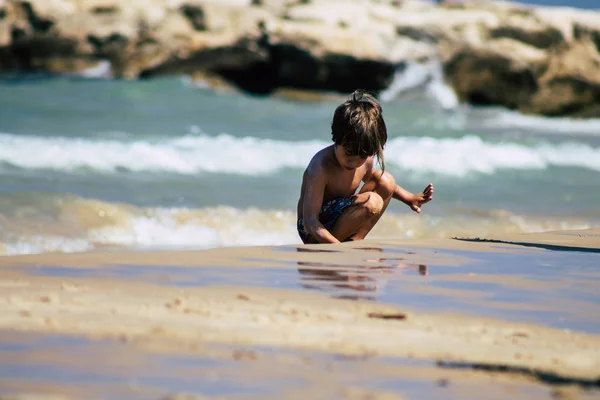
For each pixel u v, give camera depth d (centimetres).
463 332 587
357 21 6212
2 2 5638
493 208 2238
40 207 1634
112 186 2144
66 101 4572
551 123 5891
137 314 577
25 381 377
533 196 2555
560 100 6581
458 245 1141
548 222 2048
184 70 5959
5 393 356
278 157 3036
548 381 441
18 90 4788
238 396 365
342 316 618
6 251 1389
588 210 2291
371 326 584
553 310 701
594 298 764
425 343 535
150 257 909
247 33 5994
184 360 427
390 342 529
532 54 6488
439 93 6319
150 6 5906
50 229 1536
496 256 1045
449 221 1964
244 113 4716
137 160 2686
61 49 5728
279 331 540
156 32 5847
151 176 2438
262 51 6034
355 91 1187
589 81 6581
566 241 1262
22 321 528
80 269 806
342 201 1205
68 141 2922
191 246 1555
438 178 2966
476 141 3731
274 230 1773
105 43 5772
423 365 459
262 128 4206
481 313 670
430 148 3491
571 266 977
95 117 4116
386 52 6159
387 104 5853
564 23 6625
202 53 5931
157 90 5244
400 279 827
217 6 6016
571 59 6569
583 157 3753
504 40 6506
